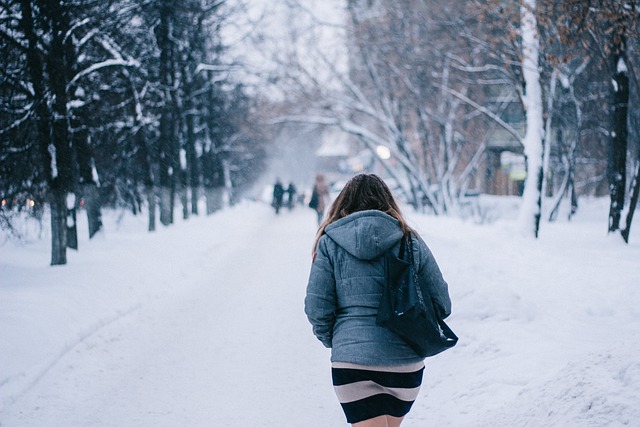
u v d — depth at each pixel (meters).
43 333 7.67
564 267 11.54
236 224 28.28
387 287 3.33
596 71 22.56
